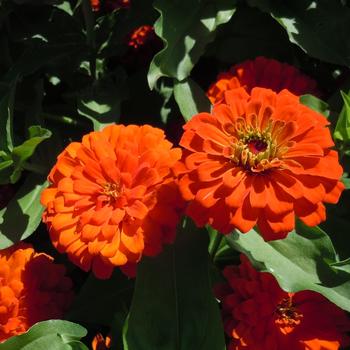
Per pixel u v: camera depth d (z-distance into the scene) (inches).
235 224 28.1
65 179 29.8
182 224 30.5
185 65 32.5
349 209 32.3
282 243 29.9
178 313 30.2
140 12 34.6
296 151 28.7
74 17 36.4
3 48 35.8
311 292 31.3
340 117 30.9
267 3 33.6
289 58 35.4
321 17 33.4
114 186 29.8
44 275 32.4
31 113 34.4
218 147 29.0
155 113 35.9
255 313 30.7
